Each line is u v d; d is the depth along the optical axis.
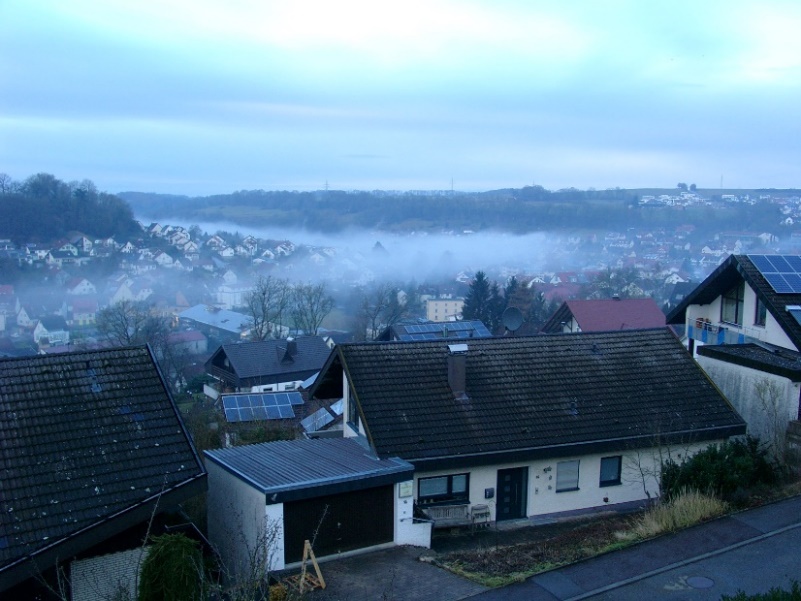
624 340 23.19
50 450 14.98
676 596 13.05
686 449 20.16
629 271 113.19
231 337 97.31
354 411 20.70
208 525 18.98
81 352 17.11
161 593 11.98
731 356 22.66
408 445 18.30
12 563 12.95
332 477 16.33
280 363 61.47
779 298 23.11
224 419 34.06
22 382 16.03
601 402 20.72
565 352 22.31
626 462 20.16
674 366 22.53
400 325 48.38
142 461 15.40
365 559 16.08
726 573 13.76
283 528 15.67
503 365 21.39
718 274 24.89
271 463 17.77
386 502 16.92
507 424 19.39
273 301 98.94
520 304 84.94
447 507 18.48
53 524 13.74
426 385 20.14
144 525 15.77
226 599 14.01
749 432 22.02
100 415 15.98
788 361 21.67
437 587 14.23
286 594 13.74
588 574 14.13
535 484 19.28
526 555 15.59
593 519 19.16
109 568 15.07
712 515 16.20
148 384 17.02
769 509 16.36
